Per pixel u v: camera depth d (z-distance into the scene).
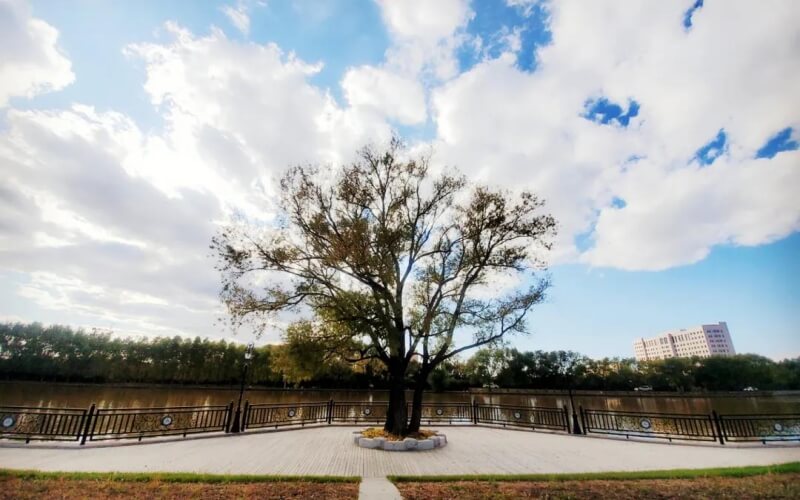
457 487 8.12
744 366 77.25
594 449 14.35
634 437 17.38
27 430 13.27
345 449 13.48
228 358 72.31
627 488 8.08
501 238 17.09
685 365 81.12
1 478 7.41
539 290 16.67
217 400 40.66
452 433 19.42
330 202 17.33
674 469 10.62
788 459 12.39
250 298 15.61
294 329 16.00
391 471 10.16
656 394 71.31
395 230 17.20
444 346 16.53
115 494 6.72
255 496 6.96
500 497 7.37
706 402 59.84
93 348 71.19
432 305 17.00
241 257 15.67
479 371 64.00
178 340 74.25
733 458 12.65
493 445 15.26
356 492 7.61
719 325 164.38
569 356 80.81
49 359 69.06
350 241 15.31
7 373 67.62
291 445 13.96
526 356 80.75
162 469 9.41
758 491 7.78
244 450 12.64
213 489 7.29
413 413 16.17
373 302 16.31
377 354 17.25
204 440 14.76
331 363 16.44
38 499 6.26
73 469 9.08
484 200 16.97
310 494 7.30
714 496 7.48
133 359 71.06
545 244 16.78
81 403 33.50
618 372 82.44
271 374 68.00
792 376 76.06
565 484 8.41
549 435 18.70
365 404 22.03
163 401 37.88
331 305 15.85
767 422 16.91
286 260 15.95
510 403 50.53
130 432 14.05
